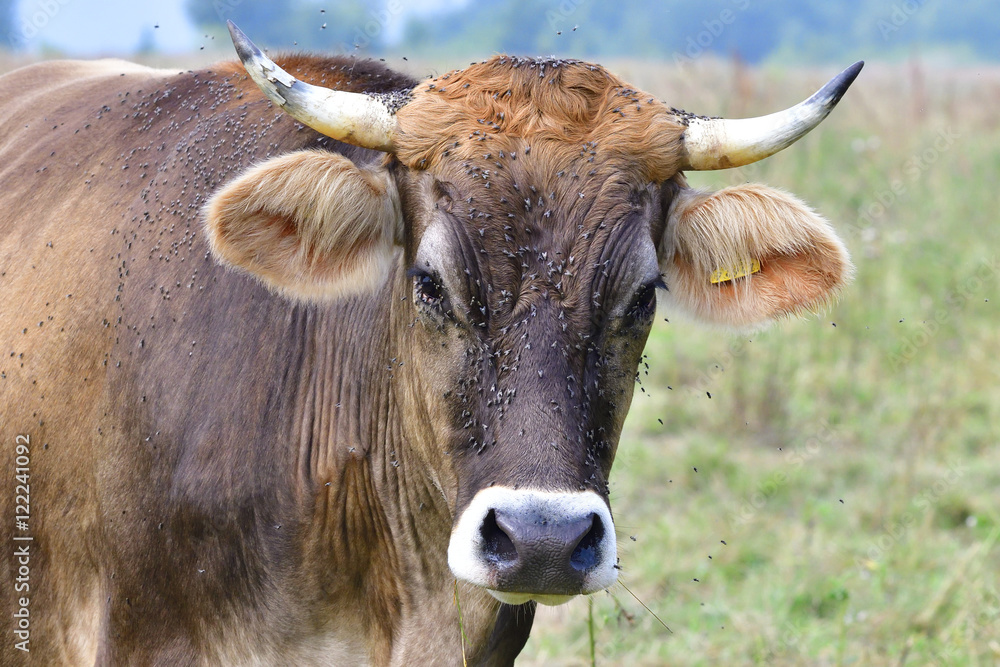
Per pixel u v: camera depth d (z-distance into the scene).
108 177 7.70
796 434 14.52
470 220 5.94
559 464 5.47
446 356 6.04
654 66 29.41
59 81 9.52
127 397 6.84
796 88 29.36
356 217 6.44
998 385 15.51
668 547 11.76
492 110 6.21
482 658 7.18
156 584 6.72
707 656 9.95
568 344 5.75
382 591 6.97
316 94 6.34
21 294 7.60
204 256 6.96
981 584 10.59
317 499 6.79
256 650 6.77
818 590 10.91
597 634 10.44
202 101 7.79
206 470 6.59
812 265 6.78
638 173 6.23
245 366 6.78
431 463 6.41
